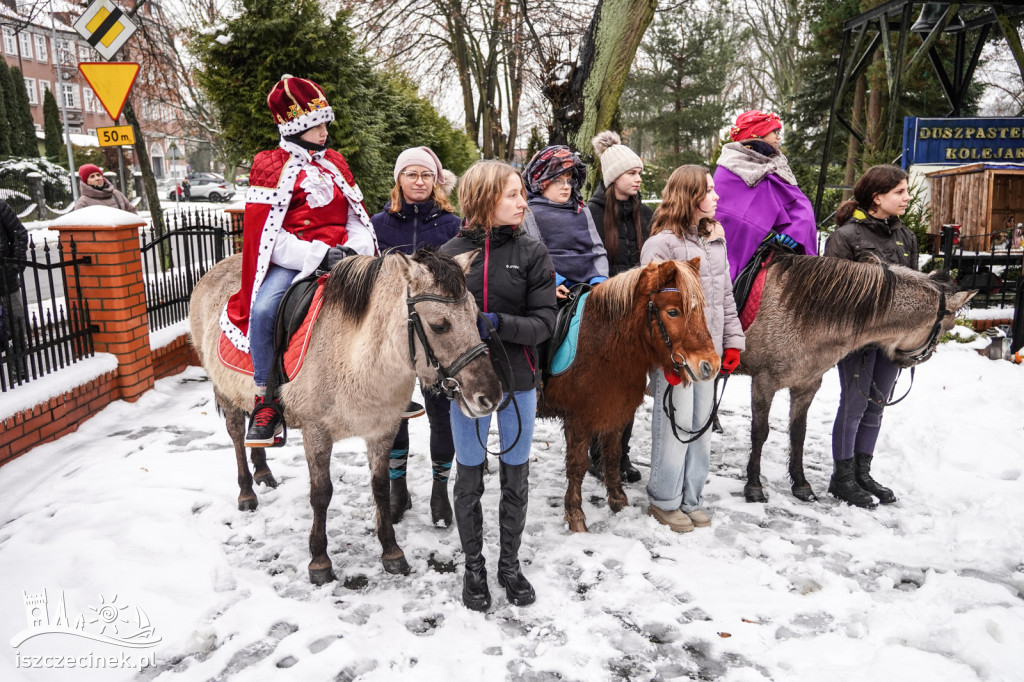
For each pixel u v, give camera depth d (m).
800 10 24.58
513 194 2.87
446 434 3.79
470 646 2.84
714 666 2.73
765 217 4.22
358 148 10.24
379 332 2.90
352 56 10.44
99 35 6.39
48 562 3.39
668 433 3.73
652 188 29.72
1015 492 4.04
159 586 3.23
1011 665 2.61
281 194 3.24
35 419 4.86
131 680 2.63
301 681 2.59
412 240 4.23
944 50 18.75
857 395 4.09
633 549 3.55
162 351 6.70
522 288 2.96
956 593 3.08
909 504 4.16
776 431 5.50
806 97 23.47
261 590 3.22
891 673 2.57
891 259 4.24
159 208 13.05
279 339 3.19
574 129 8.07
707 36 30.77
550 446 5.33
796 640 2.86
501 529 3.11
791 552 3.54
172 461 4.77
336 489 4.43
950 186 10.09
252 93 9.10
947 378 6.01
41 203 28.36
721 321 3.70
